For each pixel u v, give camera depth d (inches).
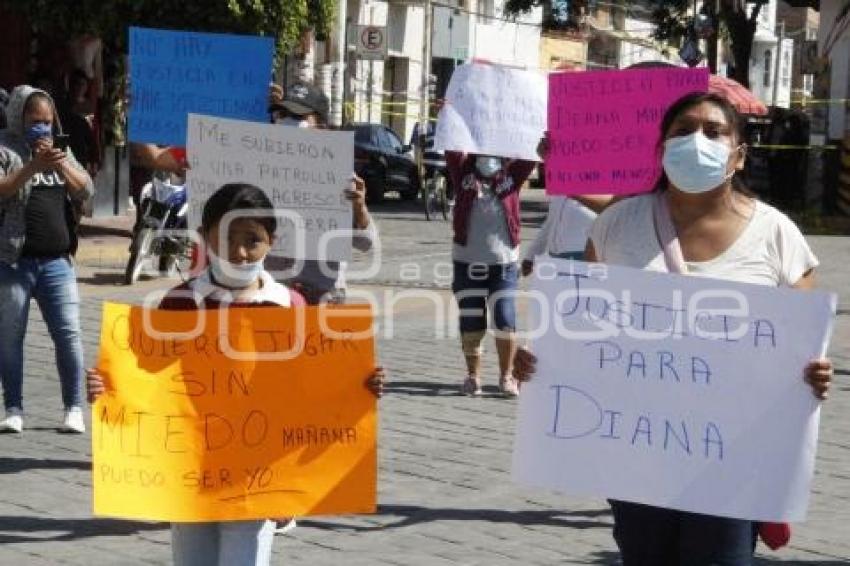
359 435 204.8
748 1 1457.9
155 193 641.0
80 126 642.2
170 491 201.0
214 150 273.7
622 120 262.4
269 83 299.0
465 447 363.9
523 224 1140.5
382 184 1357.0
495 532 290.5
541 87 339.9
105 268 691.4
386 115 1835.6
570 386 194.4
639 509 196.2
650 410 191.9
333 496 203.9
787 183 1346.0
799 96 2490.2
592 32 2294.5
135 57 296.7
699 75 257.1
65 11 757.9
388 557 271.0
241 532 203.9
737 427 189.6
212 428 202.1
